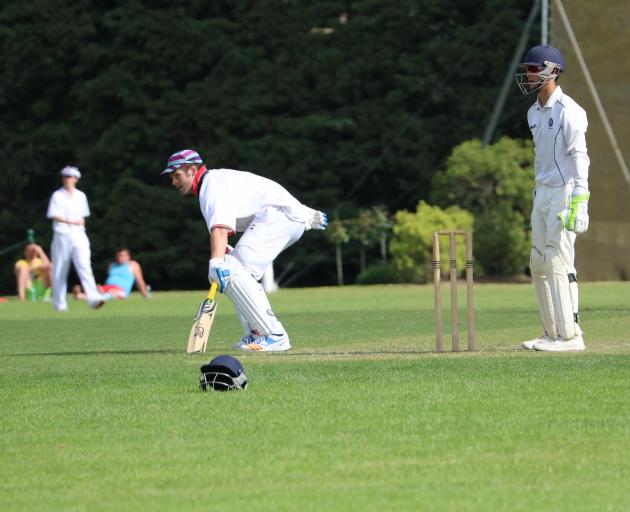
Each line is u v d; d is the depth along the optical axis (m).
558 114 32.62
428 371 27.64
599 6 81.31
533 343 33.44
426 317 51.50
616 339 37.28
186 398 23.97
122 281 81.44
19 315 61.47
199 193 34.59
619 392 23.70
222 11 111.88
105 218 108.94
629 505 14.72
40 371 29.91
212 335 43.25
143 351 36.56
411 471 16.81
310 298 74.06
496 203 97.44
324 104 110.88
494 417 20.98
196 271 109.94
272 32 110.00
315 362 30.41
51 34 109.44
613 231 82.88
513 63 98.69
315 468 17.14
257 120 109.62
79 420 21.56
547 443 18.62
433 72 108.94
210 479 16.56
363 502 15.03
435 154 108.88
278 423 20.80
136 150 111.00
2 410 22.81
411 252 94.69
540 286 33.38
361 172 109.44
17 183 110.88
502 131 107.38
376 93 110.81
